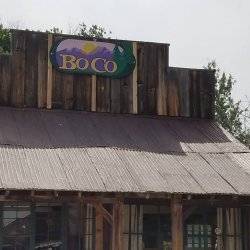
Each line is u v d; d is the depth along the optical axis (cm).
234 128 3256
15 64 2017
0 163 1548
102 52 2103
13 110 1983
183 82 2195
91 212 1755
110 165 1644
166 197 1588
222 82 3234
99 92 2086
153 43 2170
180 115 2170
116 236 1553
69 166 1597
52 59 2052
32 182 1466
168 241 1839
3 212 1652
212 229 1875
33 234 1670
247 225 1877
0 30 3059
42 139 1767
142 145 1847
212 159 1806
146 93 2139
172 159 1764
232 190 1585
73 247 1727
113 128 1969
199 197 1609
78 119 2002
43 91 2030
